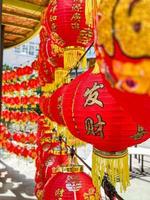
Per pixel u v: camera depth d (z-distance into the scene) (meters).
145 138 1.45
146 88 0.72
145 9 0.71
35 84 6.37
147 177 8.96
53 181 2.70
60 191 2.59
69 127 1.65
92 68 1.62
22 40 7.15
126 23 0.73
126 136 1.38
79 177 2.68
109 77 0.80
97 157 1.45
